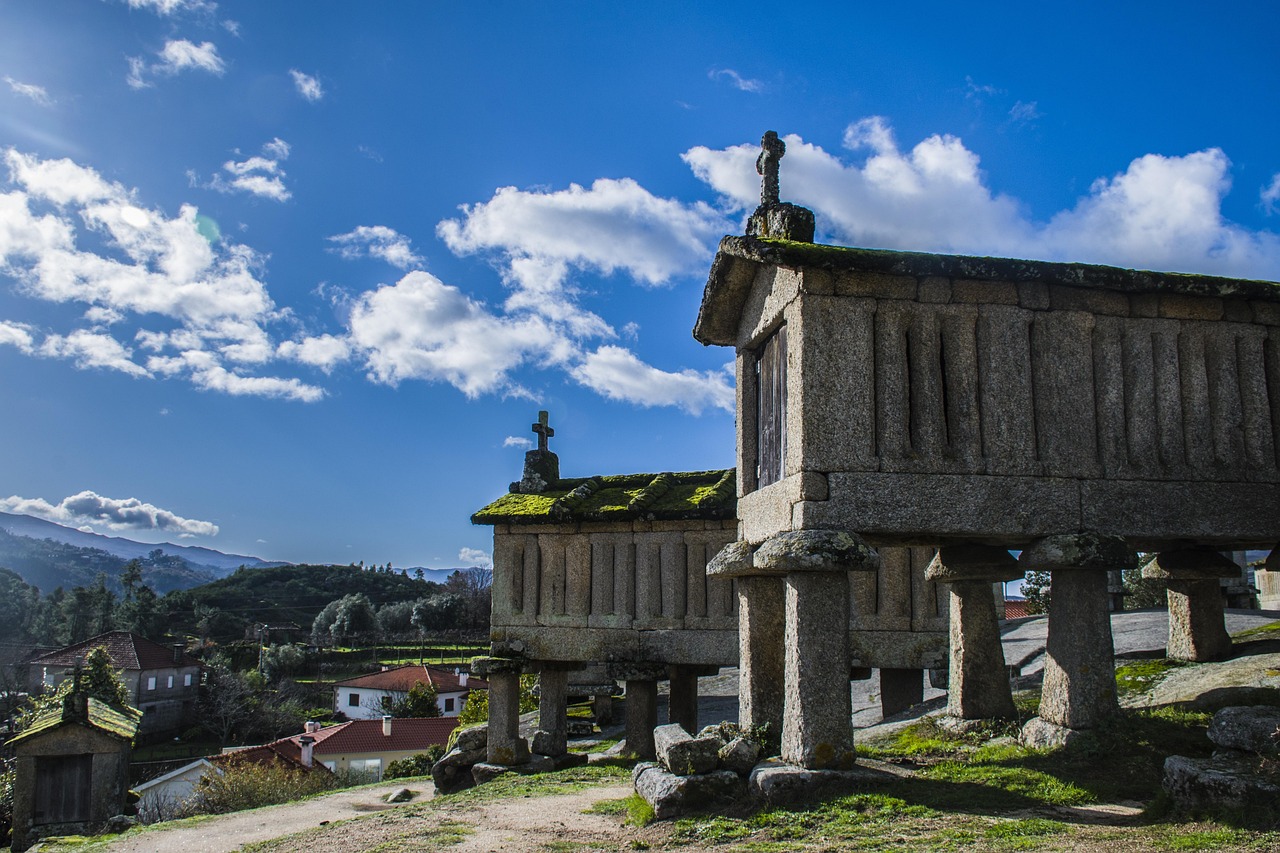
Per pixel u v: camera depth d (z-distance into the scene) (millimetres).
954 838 6578
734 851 6957
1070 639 8969
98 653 32938
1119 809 7223
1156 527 8930
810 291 8586
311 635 79875
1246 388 9391
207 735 57219
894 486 8406
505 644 15422
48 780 23188
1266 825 6145
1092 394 9031
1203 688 10469
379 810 12758
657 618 14680
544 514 15297
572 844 8141
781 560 8141
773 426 9773
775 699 9680
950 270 8695
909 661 13500
